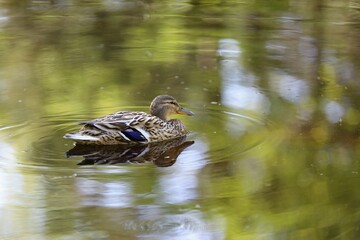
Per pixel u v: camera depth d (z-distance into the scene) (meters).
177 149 12.71
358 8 24.31
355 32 21.16
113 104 15.13
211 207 10.45
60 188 11.01
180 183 11.18
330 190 10.93
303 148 12.58
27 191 10.88
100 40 20.53
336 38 20.52
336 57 18.59
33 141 12.92
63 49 19.62
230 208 10.41
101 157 12.34
